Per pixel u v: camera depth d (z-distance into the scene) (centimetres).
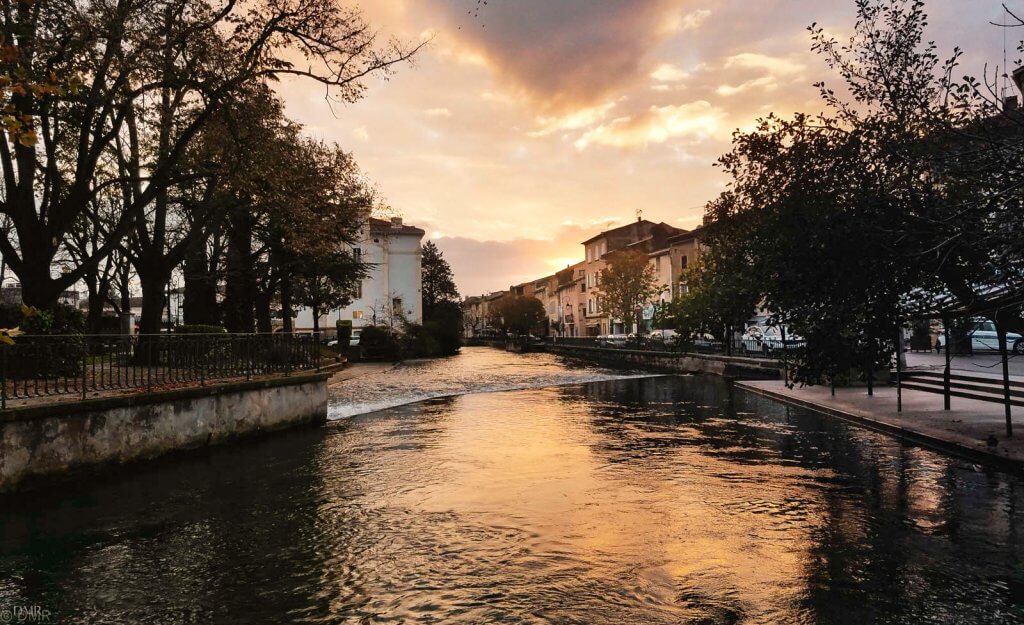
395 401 1978
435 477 888
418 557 568
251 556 575
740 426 1392
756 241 1090
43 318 1249
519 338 9575
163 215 1884
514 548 589
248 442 1202
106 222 2484
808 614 449
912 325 1202
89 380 1078
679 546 592
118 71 1353
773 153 1015
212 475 914
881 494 778
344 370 3650
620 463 979
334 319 6362
